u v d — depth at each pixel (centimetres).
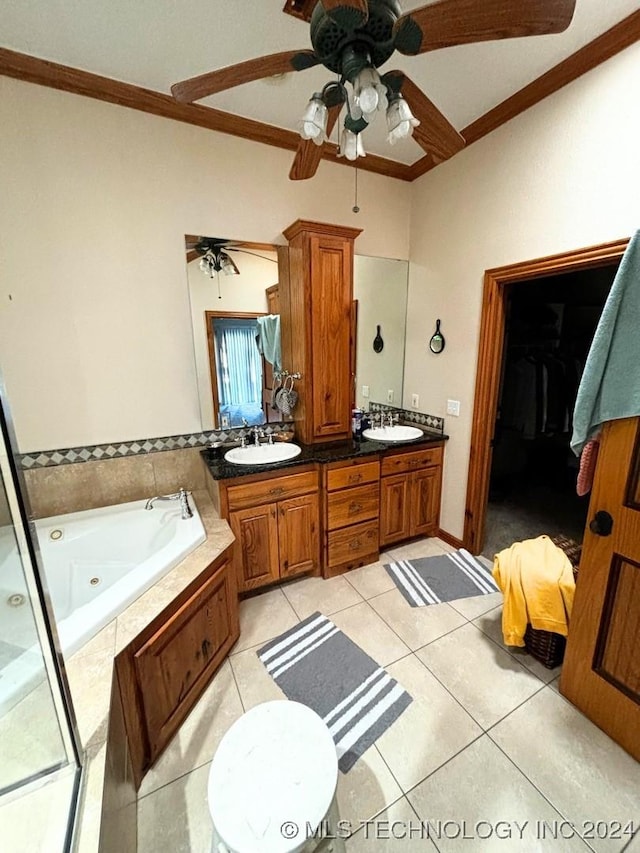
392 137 124
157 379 224
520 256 212
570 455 402
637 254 119
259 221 236
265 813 91
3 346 187
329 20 101
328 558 242
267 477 215
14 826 85
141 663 129
